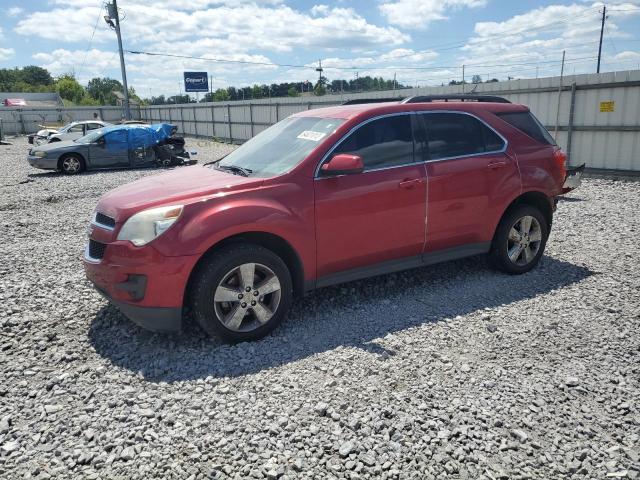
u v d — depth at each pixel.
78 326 4.41
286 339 4.14
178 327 3.92
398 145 4.71
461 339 4.09
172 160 18.03
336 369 3.62
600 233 7.26
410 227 4.74
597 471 2.64
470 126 5.16
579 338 4.07
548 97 13.94
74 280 5.54
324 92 62.59
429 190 4.77
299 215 4.16
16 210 10.09
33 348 4.02
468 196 5.01
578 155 13.48
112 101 103.38
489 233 5.25
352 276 4.58
